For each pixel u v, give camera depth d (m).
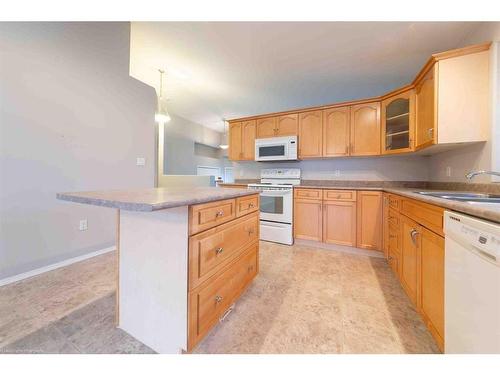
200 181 5.59
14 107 1.77
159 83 3.60
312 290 1.75
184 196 1.06
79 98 2.20
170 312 1.07
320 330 1.29
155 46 2.60
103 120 2.42
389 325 1.33
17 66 1.78
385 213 2.39
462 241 0.89
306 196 2.91
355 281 1.91
